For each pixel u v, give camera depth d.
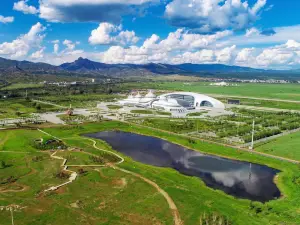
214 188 130.38
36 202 108.69
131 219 98.56
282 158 166.50
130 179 132.12
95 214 101.00
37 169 142.62
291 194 122.50
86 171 141.25
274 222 98.38
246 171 151.75
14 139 199.25
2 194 115.12
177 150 189.62
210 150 185.25
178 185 128.38
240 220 98.88
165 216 100.56
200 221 96.31
